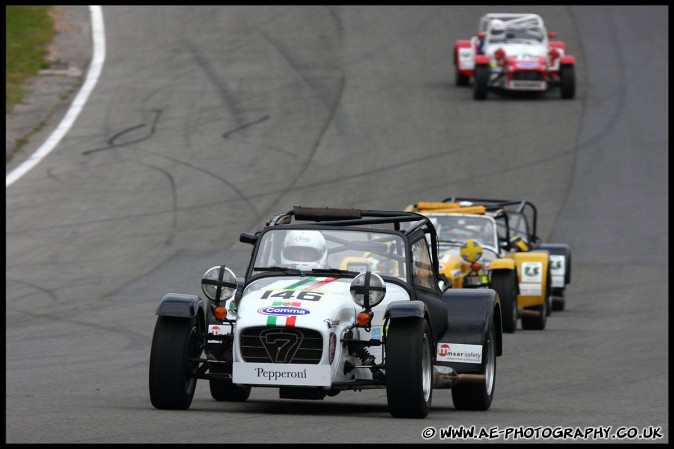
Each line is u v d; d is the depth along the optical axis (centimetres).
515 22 13275
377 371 3341
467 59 13025
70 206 8588
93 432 2852
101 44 14300
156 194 9019
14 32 14362
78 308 5881
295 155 10344
